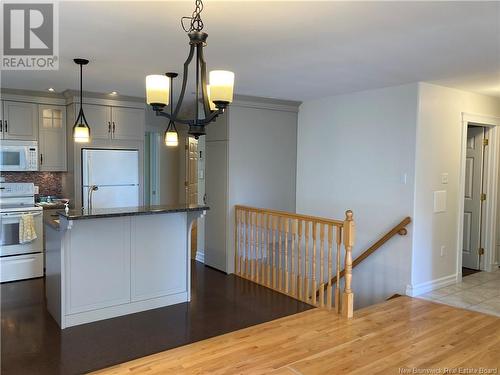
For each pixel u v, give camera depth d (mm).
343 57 3453
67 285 3609
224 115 5453
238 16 2498
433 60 3545
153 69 3893
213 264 5797
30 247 5051
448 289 4852
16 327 3598
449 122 4852
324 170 5668
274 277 4805
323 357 2955
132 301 4008
